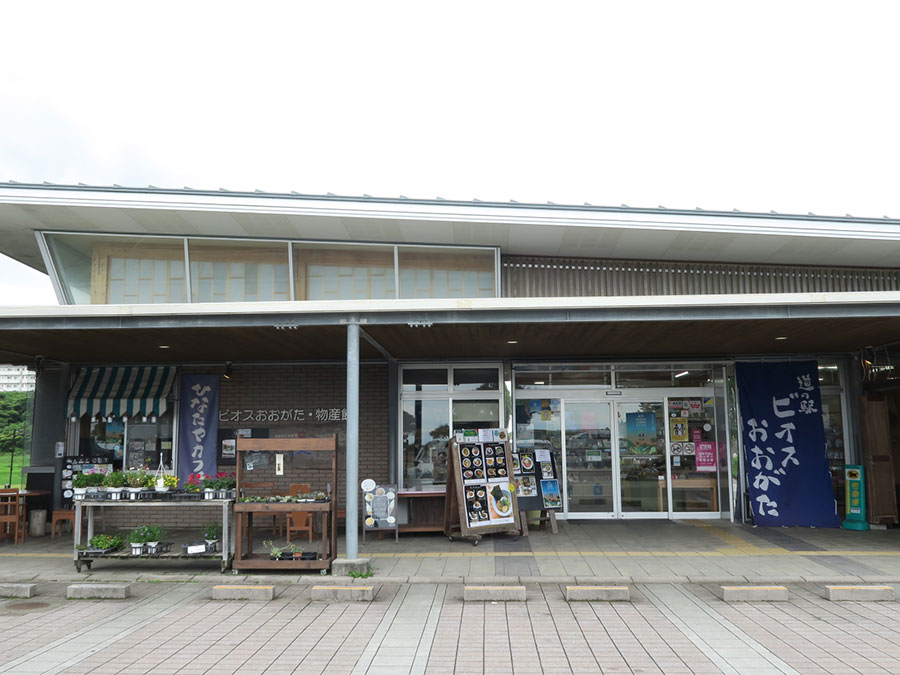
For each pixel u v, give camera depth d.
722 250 11.01
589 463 11.95
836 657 5.27
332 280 10.88
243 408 11.90
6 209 10.09
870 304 7.88
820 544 9.62
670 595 7.24
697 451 11.91
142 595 7.46
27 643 5.78
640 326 8.73
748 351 11.41
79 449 11.95
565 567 8.31
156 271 10.89
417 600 7.13
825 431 11.78
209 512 11.72
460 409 11.71
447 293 10.89
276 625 6.30
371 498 10.10
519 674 4.95
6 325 8.31
